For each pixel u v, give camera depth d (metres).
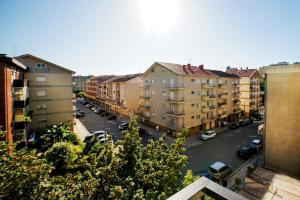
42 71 29.39
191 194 2.00
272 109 12.47
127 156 6.73
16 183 4.68
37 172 5.14
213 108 37.22
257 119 45.88
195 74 32.72
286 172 11.80
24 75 28.23
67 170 14.29
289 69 11.48
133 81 47.53
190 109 32.69
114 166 5.95
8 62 18.70
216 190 2.05
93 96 79.81
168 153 7.46
